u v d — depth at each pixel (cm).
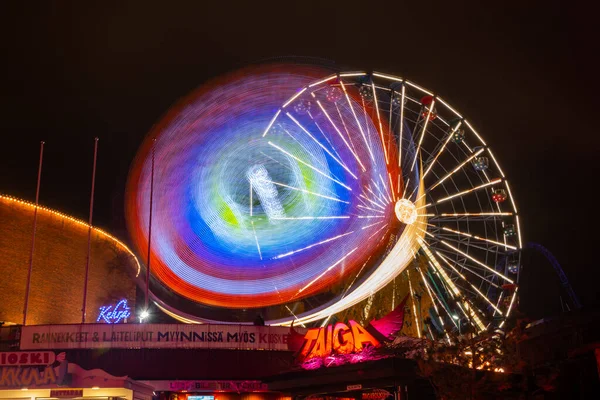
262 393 3612
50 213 5444
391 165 4684
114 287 6250
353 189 4912
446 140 4853
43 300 5231
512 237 4744
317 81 4972
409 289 5109
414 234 4550
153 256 5175
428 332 3388
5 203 5038
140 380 3584
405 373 2505
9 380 3058
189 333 3634
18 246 5078
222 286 5156
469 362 2523
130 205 5284
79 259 5716
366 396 3006
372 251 4659
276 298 5059
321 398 3061
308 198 5153
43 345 3572
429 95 4872
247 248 5200
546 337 3209
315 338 2898
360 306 5306
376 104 4866
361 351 2797
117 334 3603
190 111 5425
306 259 5053
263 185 5319
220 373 3644
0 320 4800
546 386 2595
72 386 3089
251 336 3678
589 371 3031
